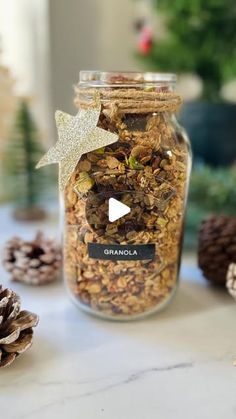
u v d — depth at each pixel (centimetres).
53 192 61
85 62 72
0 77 53
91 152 33
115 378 30
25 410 28
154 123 33
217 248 40
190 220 49
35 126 57
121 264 34
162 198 34
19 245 43
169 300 38
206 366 31
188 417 27
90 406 28
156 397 29
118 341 34
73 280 37
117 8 72
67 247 37
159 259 35
